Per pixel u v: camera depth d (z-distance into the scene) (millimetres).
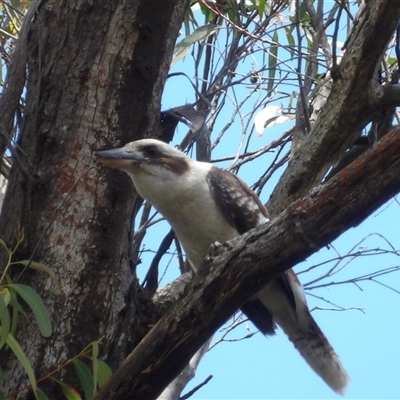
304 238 5992
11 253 6633
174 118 8867
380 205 5891
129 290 7527
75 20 7867
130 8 7895
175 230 8648
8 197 7629
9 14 10977
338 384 8539
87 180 7508
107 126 7711
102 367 6668
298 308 8625
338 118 8438
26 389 6871
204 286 6301
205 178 8430
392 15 7895
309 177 8648
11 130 7836
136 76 7867
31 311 7090
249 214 8469
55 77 7738
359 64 8203
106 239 7422
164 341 6414
